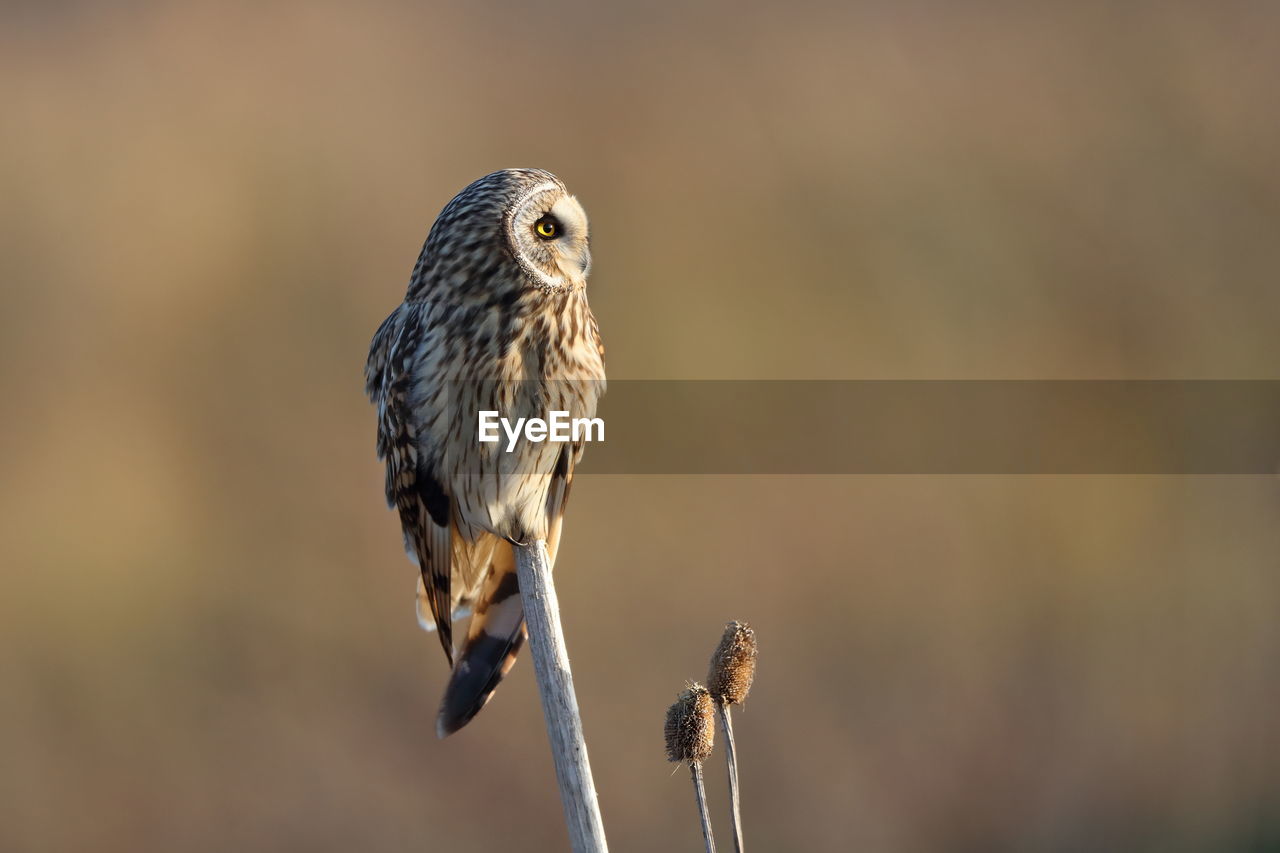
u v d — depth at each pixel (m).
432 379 7.05
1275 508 18.73
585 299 7.33
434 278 7.11
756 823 15.12
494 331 7.00
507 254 6.93
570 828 5.80
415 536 7.41
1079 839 15.49
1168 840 15.37
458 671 7.16
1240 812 15.62
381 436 7.46
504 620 7.20
